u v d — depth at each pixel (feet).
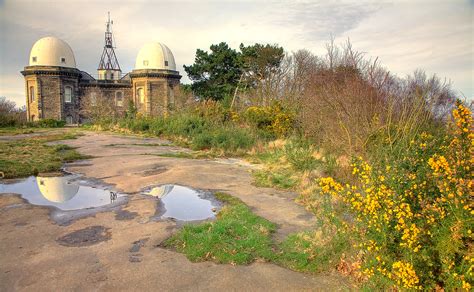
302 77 88.69
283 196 27.09
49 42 152.35
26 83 152.66
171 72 160.04
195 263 15.47
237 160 46.03
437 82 38.11
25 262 15.47
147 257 15.99
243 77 127.03
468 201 10.93
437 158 12.71
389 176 13.75
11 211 22.90
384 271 12.34
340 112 33.50
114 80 166.61
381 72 38.04
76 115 157.58
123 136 75.61
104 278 14.11
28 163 39.45
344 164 30.25
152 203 24.88
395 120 30.19
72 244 17.48
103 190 29.32
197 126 65.72
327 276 14.39
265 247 16.80
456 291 11.11
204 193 28.22
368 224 13.21
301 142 44.24
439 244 11.18
